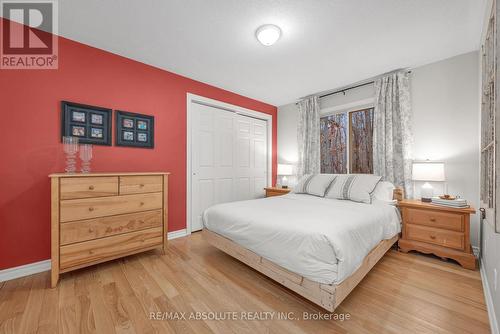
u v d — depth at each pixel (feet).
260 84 11.12
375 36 7.06
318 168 12.39
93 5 5.72
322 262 4.54
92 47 7.69
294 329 4.33
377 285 5.87
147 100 9.01
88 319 4.57
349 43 7.45
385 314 4.73
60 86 7.04
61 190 5.88
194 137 10.79
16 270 6.27
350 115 11.55
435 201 7.70
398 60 8.62
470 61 7.99
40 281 6.08
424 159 8.96
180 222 10.09
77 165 7.29
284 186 13.15
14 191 6.32
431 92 8.81
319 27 6.59
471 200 7.95
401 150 9.43
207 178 11.34
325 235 4.62
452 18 6.20
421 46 7.64
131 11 5.95
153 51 8.04
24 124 6.46
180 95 10.05
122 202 6.98
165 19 6.28
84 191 6.25
